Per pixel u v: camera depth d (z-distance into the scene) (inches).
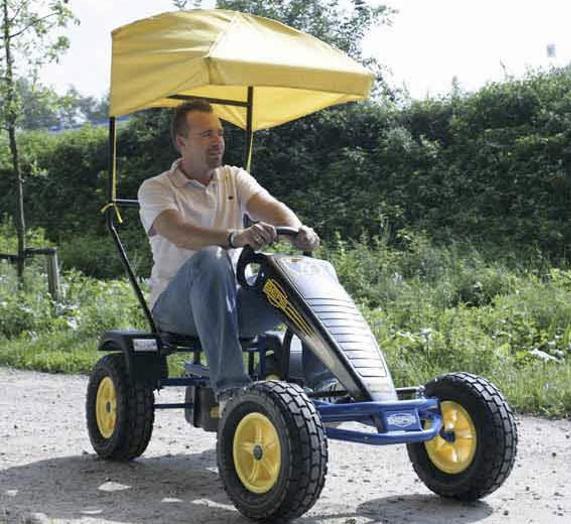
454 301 525.0
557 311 424.2
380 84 911.0
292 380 205.8
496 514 184.9
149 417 220.2
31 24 598.2
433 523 178.2
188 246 198.8
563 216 701.3
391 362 340.2
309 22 962.7
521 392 304.2
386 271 584.4
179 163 215.0
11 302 480.7
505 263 617.9
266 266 192.7
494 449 184.1
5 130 622.8
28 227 973.8
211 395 207.8
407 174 796.6
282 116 246.1
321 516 182.7
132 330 223.0
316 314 185.0
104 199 960.3
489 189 734.5
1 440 251.4
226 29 197.9
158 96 195.5
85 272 840.3
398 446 246.8
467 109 824.9
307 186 845.2
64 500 192.5
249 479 176.2
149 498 195.2
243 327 204.7
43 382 356.8
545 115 763.4
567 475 218.2
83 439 254.1
